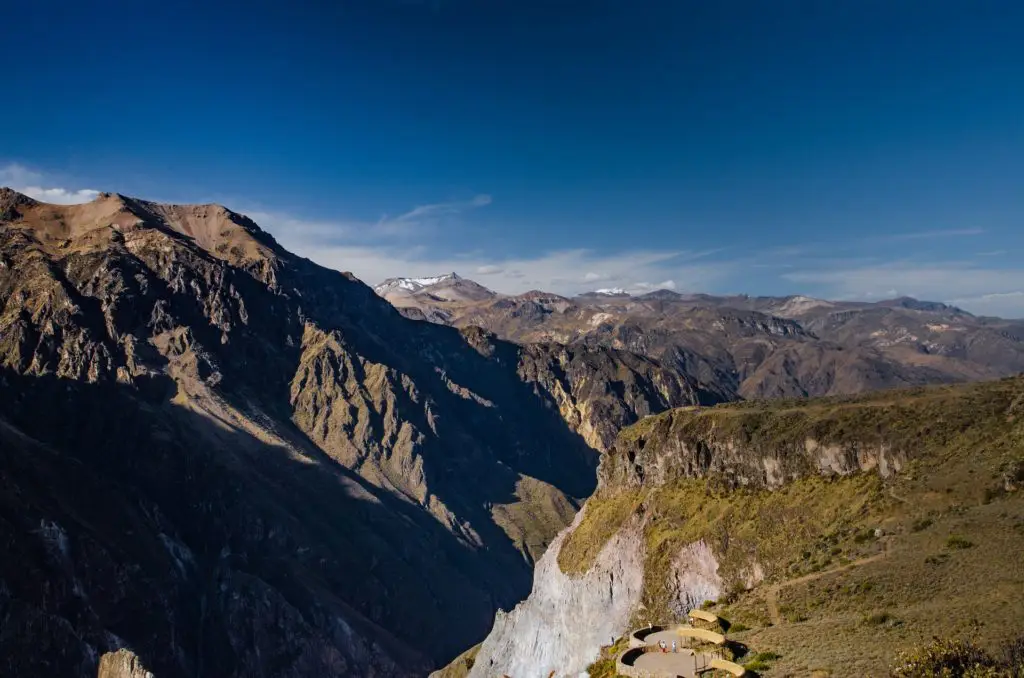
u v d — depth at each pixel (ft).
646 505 444.14
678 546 395.96
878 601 247.29
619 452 505.25
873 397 434.71
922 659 184.85
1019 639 185.98
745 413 444.14
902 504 318.24
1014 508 277.85
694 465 439.63
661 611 379.35
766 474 400.06
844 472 369.71
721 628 273.13
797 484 381.81
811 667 210.59
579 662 421.18
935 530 285.02
